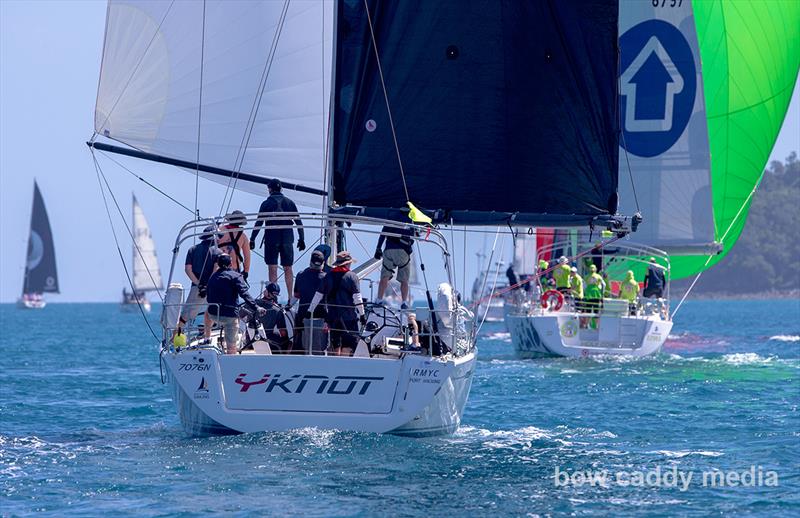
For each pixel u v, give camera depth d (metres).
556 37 62.00
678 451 52.81
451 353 51.75
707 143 125.00
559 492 42.84
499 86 61.69
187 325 52.88
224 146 67.88
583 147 62.66
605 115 62.59
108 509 39.62
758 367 101.88
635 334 108.44
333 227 52.28
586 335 109.44
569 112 62.41
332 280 50.47
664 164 125.44
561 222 62.59
